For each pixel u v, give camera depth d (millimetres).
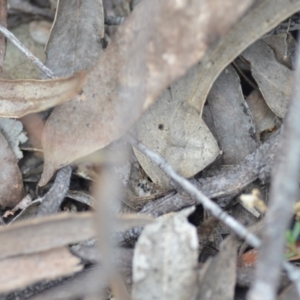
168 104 462
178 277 428
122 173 470
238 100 469
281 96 467
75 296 447
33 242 429
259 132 470
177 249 430
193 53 421
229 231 457
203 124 458
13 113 463
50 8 514
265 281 399
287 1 440
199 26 419
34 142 485
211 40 418
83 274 448
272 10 441
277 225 403
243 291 441
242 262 447
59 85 456
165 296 427
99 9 477
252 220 458
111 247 442
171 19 425
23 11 514
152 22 432
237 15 414
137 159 467
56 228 428
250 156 452
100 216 427
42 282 447
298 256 442
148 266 429
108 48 447
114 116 448
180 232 431
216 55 450
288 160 408
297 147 409
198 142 459
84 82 451
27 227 428
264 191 458
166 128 462
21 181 480
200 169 457
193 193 436
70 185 482
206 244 457
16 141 484
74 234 430
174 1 425
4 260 430
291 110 421
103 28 477
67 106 457
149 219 432
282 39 468
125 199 468
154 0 435
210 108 470
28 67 509
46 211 460
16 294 446
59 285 448
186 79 458
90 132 453
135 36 440
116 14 504
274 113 470
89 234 430
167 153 461
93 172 471
